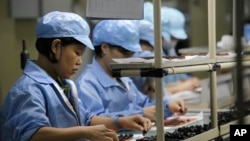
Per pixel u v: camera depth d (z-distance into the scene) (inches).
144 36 126.7
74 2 167.6
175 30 151.1
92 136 66.7
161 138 66.7
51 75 76.7
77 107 79.3
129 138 79.0
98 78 98.4
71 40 73.4
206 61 80.2
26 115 67.2
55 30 73.2
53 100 73.1
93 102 92.7
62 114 74.4
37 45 75.9
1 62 144.6
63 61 74.3
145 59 69.6
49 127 66.7
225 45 134.3
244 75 41.2
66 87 79.2
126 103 102.3
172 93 149.4
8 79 146.0
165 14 147.4
